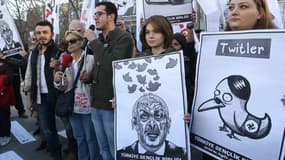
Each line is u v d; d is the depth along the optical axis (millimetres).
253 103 2021
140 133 2613
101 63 3320
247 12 2221
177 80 2441
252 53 2055
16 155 5051
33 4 23688
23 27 23031
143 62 2609
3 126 5539
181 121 2404
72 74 3926
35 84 4449
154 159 2543
